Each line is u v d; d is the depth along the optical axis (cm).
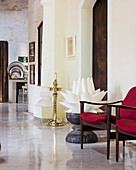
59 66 802
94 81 730
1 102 1497
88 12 735
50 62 841
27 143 530
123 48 555
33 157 434
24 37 1522
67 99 569
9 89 1507
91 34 737
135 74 523
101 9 700
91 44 738
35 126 726
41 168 380
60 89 752
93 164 399
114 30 582
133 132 382
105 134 624
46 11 837
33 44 1005
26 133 631
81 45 729
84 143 530
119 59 567
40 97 917
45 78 838
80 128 538
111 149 486
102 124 445
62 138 576
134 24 527
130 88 535
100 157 435
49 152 464
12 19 1496
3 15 1485
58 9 802
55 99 746
